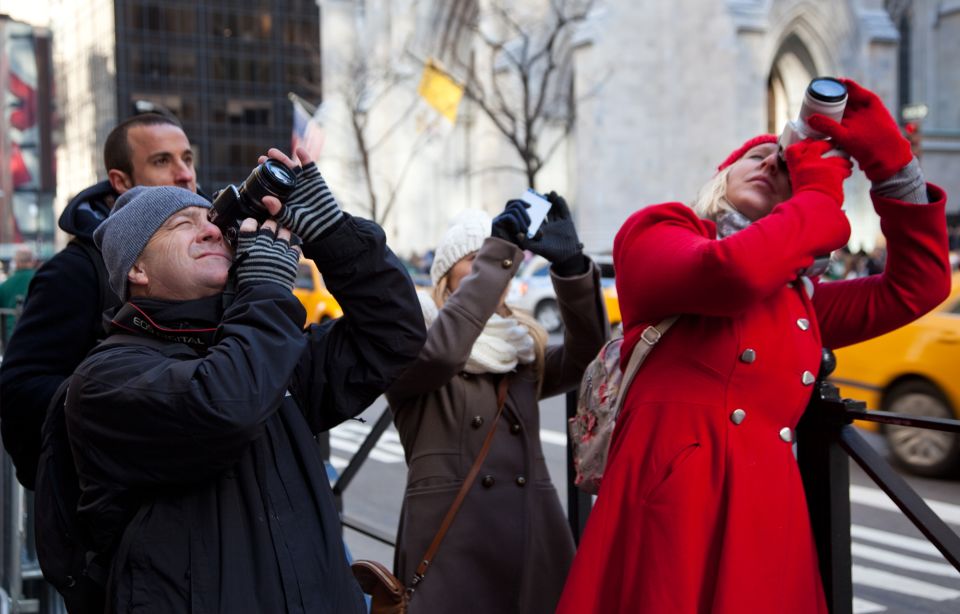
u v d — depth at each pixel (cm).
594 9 2969
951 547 212
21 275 1057
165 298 199
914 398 704
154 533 181
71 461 203
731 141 2803
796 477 215
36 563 431
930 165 3450
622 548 214
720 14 2817
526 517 280
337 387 212
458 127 4344
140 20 6519
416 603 275
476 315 267
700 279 197
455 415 284
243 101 6738
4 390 269
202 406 174
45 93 5588
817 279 251
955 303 697
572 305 279
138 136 329
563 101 3353
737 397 212
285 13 6825
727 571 199
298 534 190
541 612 282
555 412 914
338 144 4759
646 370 224
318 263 208
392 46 4638
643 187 2945
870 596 275
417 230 4509
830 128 205
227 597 178
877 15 3117
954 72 4141
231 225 199
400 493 489
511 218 271
